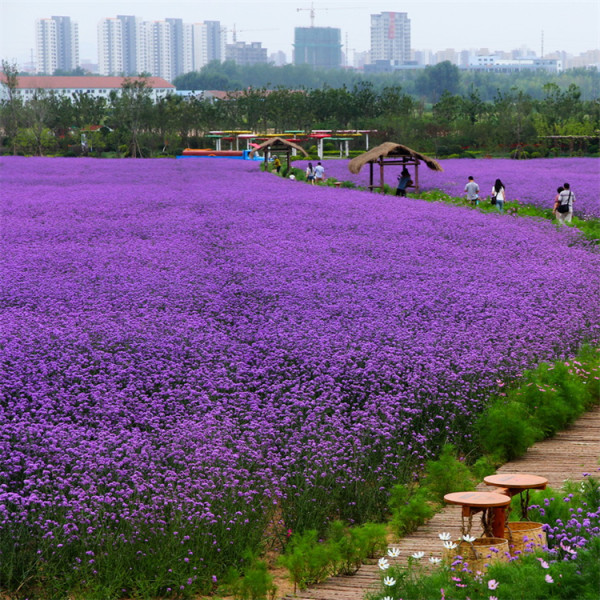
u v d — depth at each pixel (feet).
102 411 84.99
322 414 89.71
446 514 74.08
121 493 67.41
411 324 123.54
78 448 73.72
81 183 390.63
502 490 66.74
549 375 105.50
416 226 227.20
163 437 79.15
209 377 98.89
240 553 64.59
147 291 142.72
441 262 177.58
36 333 112.27
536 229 234.38
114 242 197.98
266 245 194.49
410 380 96.27
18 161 550.36
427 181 401.08
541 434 92.68
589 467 82.38
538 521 64.08
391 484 77.61
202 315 130.11
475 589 51.62
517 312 133.28
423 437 86.53
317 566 61.16
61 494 66.33
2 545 61.11
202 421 83.35
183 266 166.71
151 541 63.16
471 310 132.26
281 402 93.91
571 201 263.08
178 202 285.43
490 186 371.56
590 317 136.26
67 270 160.86
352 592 58.54
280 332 117.08
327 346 109.81
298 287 147.13
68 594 59.62
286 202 284.61
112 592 58.85
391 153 343.67
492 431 88.99
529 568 52.29
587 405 107.96
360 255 183.11
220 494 68.44
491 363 107.34
